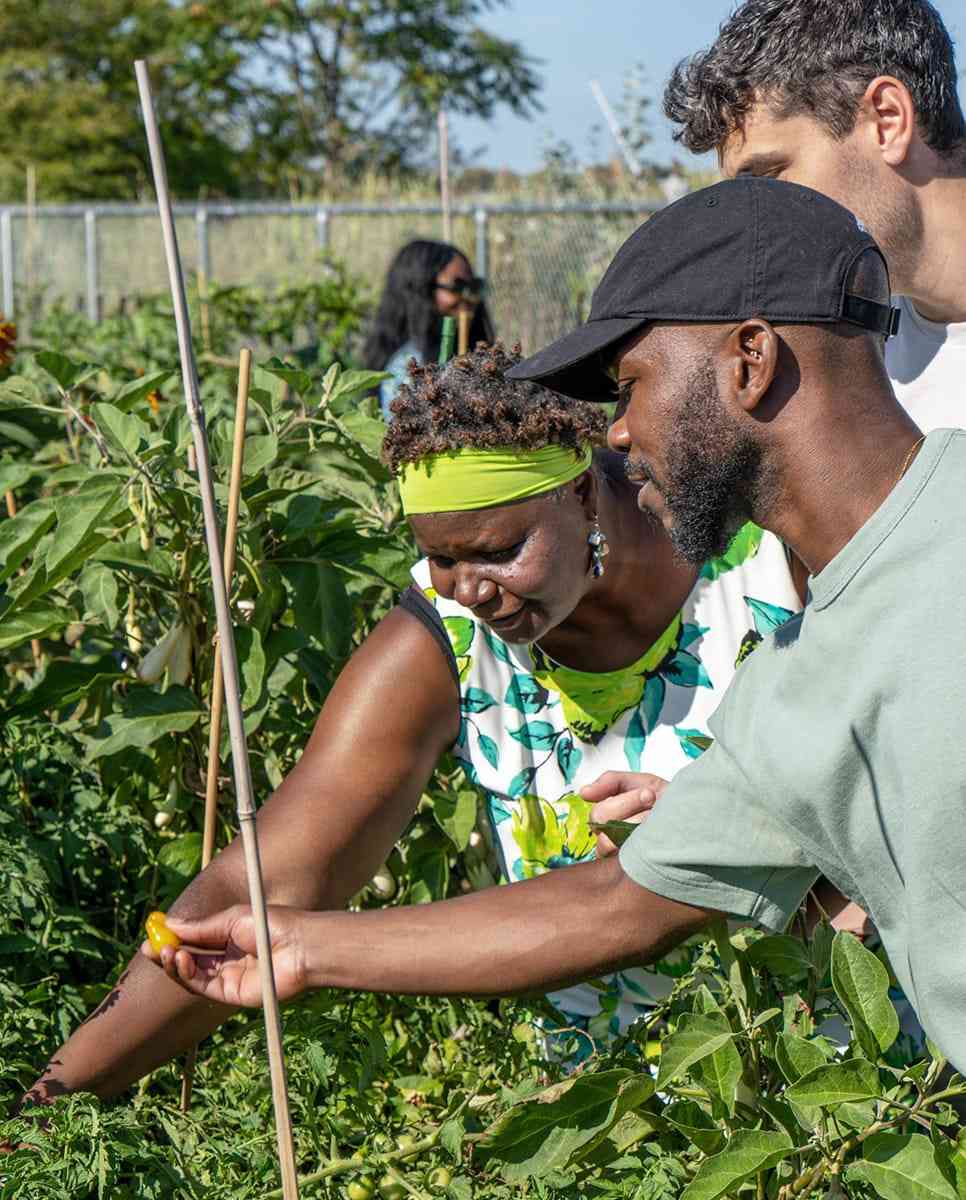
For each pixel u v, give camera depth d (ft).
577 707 6.47
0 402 8.27
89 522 7.29
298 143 83.92
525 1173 5.54
